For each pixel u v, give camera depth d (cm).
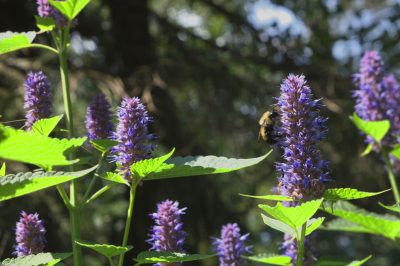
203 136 1570
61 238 1229
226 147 1628
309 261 544
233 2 1802
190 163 411
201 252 1531
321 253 1753
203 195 1498
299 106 409
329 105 1418
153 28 1745
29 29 1436
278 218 393
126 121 423
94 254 1359
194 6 1844
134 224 1413
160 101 1444
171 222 456
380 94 686
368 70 691
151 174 405
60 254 416
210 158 411
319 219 417
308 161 400
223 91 1567
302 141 403
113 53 1538
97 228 1414
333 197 401
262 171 1608
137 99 430
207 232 1508
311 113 411
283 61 1597
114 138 443
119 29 1518
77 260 445
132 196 411
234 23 1669
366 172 1504
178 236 457
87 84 1459
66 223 1245
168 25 1634
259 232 1909
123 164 421
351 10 1598
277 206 380
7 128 284
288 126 410
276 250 1898
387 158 680
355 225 579
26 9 1420
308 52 1592
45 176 327
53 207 1224
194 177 1484
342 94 1519
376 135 659
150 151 423
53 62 1379
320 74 1511
